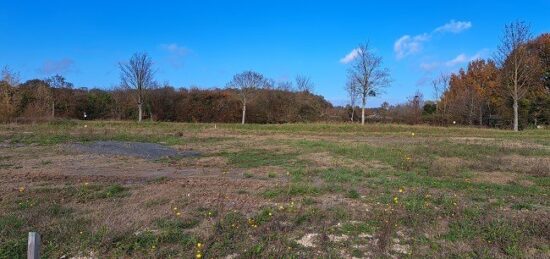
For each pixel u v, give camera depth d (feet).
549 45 152.05
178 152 58.90
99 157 51.96
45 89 146.51
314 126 116.88
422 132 106.73
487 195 32.91
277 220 24.82
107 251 20.48
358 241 22.16
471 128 122.11
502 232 23.22
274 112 165.48
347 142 73.51
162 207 27.50
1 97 113.19
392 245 21.88
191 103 164.35
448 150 60.34
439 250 21.29
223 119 163.53
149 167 45.42
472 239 22.79
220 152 58.39
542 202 30.81
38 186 34.12
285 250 20.62
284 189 32.60
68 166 44.88
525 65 124.47
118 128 97.45
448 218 26.20
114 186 33.14
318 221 25.07
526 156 57.31
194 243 21.34
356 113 164.76
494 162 50.14
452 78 188.85
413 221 25.26
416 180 37.99
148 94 162.20
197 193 31.48
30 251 16.47
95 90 172.04
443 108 163.22
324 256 20.18
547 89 150.82
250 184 35.24
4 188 33.14
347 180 37.40
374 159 51.55
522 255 20.57
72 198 30.14
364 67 160.04
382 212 26.50
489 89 154.92
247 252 20.20
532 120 144.56
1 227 22.99
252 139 77.82
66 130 86.53
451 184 36.63
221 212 26.25
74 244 20.95
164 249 20.77
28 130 85.46
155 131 91.76
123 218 24.72
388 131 108.58
